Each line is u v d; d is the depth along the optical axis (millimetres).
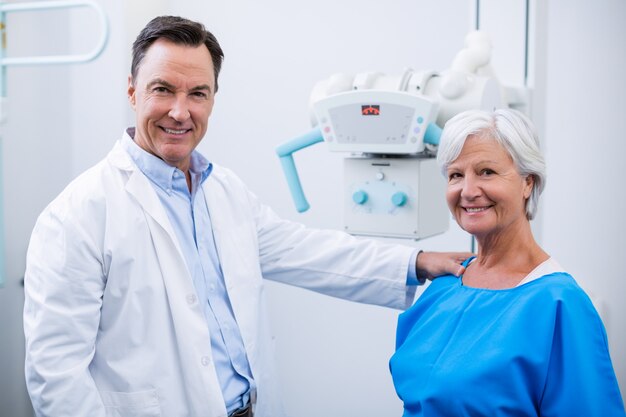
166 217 1312
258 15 2424
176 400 1285
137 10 2371
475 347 1088
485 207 1145
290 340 2520
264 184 2492
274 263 1574
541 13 1737
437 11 2176
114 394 1266
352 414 2453
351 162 1544
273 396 1522
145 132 1295
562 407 1020
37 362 1209
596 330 1051
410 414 1163
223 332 1369
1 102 1702
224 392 1344
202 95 1294
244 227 1486
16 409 2344
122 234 1259
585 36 2137
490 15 1781
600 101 2143
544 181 1163
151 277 1279
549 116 2221
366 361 2412
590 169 2186
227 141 2533
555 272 1113
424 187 1491
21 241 2328
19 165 2285
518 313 1068
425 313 1254
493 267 1203
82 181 1304
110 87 2387
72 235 1221
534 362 1027
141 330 1270
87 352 1247
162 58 1240
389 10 2240
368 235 1547
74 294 1219
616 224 2170
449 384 1082
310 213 2436
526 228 1180
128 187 1298
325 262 1535
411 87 1432
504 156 1130
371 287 1494
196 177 1426
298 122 2408
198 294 1348
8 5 1671
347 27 2305
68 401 1201
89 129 2453
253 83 2465
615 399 1034
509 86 1659
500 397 1040
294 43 2385
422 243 2299
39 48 2342
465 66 1533
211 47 1327
